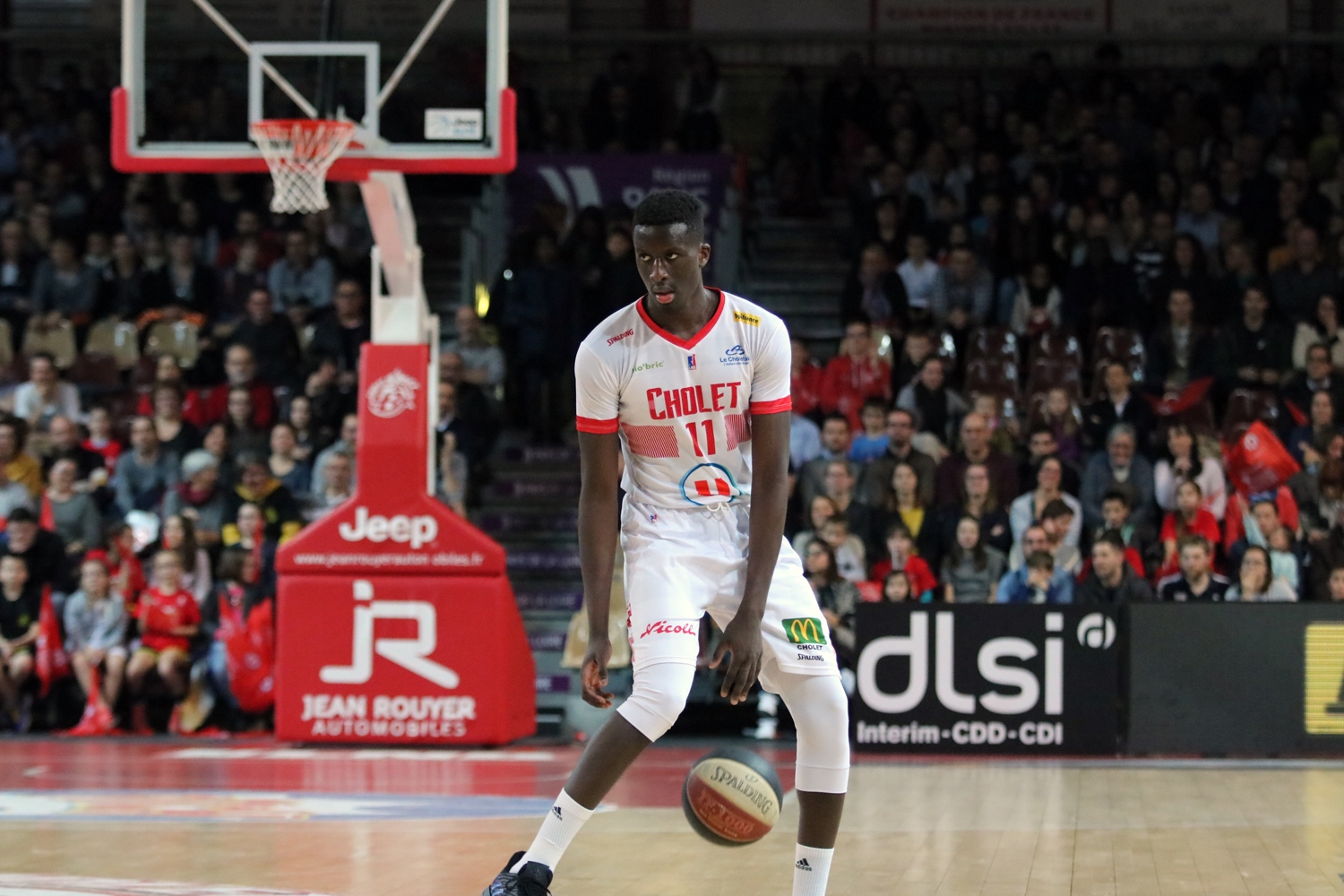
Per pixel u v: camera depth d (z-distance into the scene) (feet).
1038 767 49.78
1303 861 32.55
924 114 94.12
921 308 79.05
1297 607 52.95
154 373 75.56
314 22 69.67
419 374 54.70
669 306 23.03
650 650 22.58
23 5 103.60
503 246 88.38
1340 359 73.10
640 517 23.85
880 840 35.29
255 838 35.40
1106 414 67.67
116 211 85.97
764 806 23.06
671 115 97.96
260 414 70.79
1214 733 52.90
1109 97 92.07
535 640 66.90
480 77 51.90
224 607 59.57
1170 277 77.10
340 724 54.39
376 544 54.34
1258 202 83.35
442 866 31.63
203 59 87.76
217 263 81.35
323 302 78.79
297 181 48.55
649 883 29.94
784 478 23.30
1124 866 31.83
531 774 47.91
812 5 101.40
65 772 48.14
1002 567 60.23
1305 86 91.09
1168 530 61.52
